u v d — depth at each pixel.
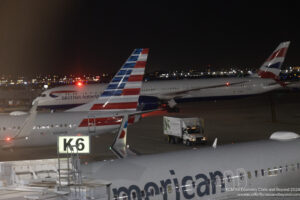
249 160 19.50
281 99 95.50
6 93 128.12
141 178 16.28
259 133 51.53
